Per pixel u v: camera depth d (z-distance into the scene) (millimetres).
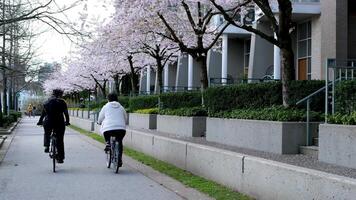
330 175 6527
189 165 12086
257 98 13820
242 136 13508
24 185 10531
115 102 13367
